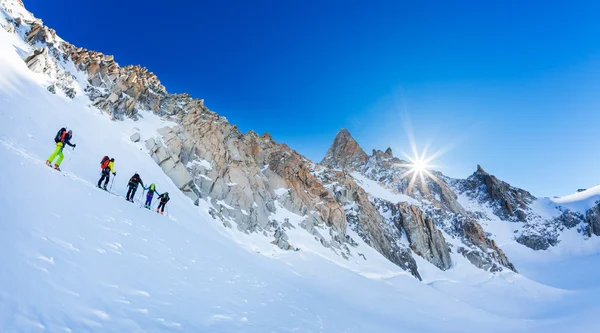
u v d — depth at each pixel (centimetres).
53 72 3591
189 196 3547
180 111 5288
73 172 2088
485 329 3253
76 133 2820
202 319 849
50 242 759
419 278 6825
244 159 5306
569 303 6338
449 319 3428
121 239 1077
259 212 4372
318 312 1634
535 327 3531
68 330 528
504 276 8506
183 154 4056
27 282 576
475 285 7500
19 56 3300
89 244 890
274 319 1130
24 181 1044
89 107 3647
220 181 4169
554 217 18412
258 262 2753
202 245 1839
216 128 4919
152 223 1593
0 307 481
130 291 786
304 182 6331
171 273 1075
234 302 1120
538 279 12862
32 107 2617
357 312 2362
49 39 4134
